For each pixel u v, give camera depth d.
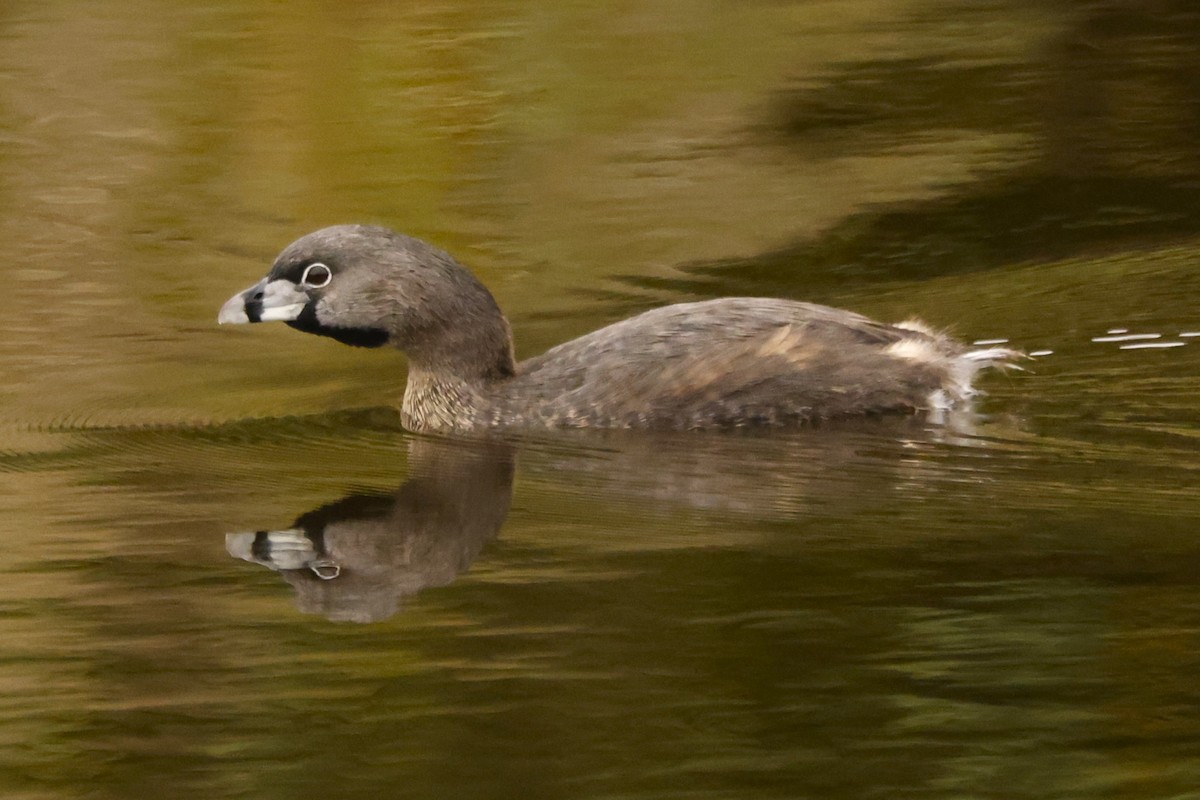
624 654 8.62
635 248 17.97
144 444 12.66
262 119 22.41
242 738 7.81
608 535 10.39
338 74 23.73
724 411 12.59
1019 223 18.34
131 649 8.85
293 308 13.20
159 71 23.81
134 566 10.04
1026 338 14.55
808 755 7.56
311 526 10.70
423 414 13.20
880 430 12.39
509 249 18.06
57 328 15.80
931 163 20.36
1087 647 8.58
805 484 11.26
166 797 7.34
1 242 18.52
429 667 8.52
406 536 10.48
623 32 24.78
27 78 23.78
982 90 22.84
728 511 10.77
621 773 7.41
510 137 21.72
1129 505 10.62
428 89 23.06
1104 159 20.17
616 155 21.17
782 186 19.84
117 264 17.75
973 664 8.39
